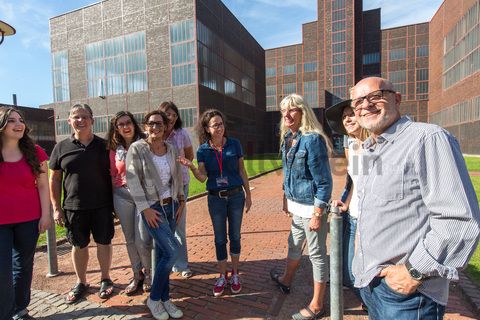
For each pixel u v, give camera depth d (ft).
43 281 12.40
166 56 100.27
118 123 10.62
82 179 10.32
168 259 9.34
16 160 8.84
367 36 165.48
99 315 9.79
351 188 9.41
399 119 5.39
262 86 162.30
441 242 4.38
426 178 4.71
